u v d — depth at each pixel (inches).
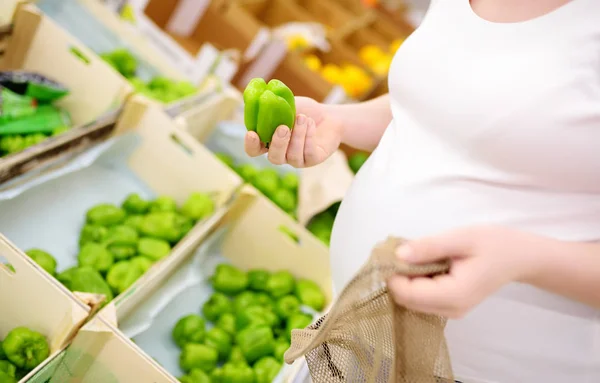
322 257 72.6
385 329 30.1
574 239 33.0
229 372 58.8
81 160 69.6
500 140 33.6
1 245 46.8
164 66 93.0
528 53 33.5
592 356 34.3
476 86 34.7
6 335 49.9
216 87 91.1
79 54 76.6
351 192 43.1
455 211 35.5
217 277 67.7
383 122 47.4
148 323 58.6
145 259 64.3
